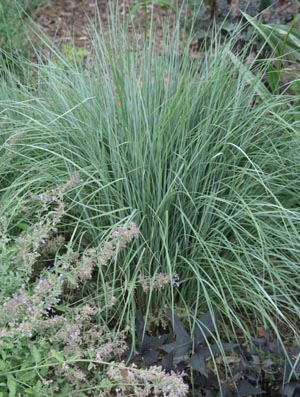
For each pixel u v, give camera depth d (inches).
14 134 122.6
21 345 94.7
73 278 98.0
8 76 156.0
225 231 119.6
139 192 115.7
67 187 110.7
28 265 100.1
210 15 179.5
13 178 131.1
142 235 113.3
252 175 114.9
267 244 117.5
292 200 127.1
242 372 102.3
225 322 118.8
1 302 96.5
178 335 103.4
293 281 115.4
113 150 117.0
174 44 131.8
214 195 114.3
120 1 239.5
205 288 110.3
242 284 115.3
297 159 125.5
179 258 117.6
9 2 203.9
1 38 191.8
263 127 126.3
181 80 122.8
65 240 126.1
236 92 125.4
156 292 117.0
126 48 130.6
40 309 91.0
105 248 99.5
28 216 123.0
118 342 102.4
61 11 248.4
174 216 117.5
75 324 98.1
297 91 143.9
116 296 116.5
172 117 119.8
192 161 114.1
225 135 121.0
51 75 137.5
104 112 125.1
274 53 147.9
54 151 126.9
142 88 125.6
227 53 129.3
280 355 104.0
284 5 165.2
